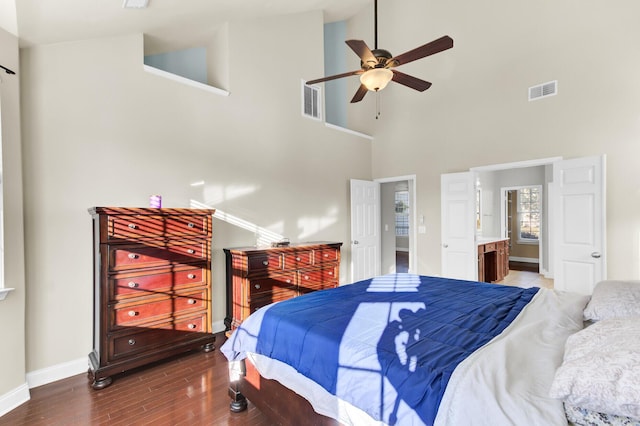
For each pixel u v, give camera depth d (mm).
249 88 4105
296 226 4613
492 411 1033
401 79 2873
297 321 1841
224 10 3510
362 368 1387
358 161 5621
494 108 4410
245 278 3426
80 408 2207
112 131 2982
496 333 1612
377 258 5785
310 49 4902
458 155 4766
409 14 5238
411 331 1644
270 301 3625
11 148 2320
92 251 2816
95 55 2902
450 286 2689
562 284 3727
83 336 2777
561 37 3854
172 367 2799
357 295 2398
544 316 1845
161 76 3326
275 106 4395
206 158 3658
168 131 3357
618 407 914
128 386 2490
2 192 2217
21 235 2371
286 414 1793
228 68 3893
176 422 2051
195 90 3590
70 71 2758
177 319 2902
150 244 2748
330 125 5145
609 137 3523
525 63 4133
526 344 1440
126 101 3076
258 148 4176
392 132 5574
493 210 8078
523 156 4148
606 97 3545
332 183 5168
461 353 1381
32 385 2502
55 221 2652
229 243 3846
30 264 2525
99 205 2887
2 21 2211
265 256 3592
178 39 3852
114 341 2551
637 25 3363
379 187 5883
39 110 2592
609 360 1022
